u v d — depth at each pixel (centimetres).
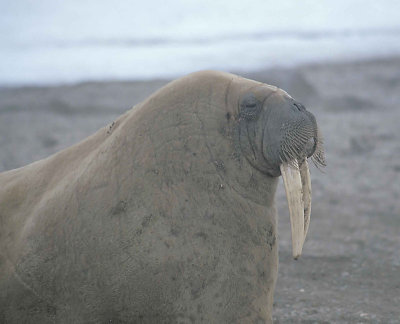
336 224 3569
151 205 1593
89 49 11762
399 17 13462
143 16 15062
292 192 1612
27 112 6994
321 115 6506
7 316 1689
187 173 1619
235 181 1650
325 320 2334
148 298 1575
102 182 1631
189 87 1678
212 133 1648
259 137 1659
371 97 7119
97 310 1612
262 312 1628
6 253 1694
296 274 2834
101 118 6625
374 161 4988
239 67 8862
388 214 3756
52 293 1634
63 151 1817
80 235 1606
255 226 1653
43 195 1727
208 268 1580
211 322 1573
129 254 1574
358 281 2759
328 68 8375
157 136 1634
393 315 2389
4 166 4884
